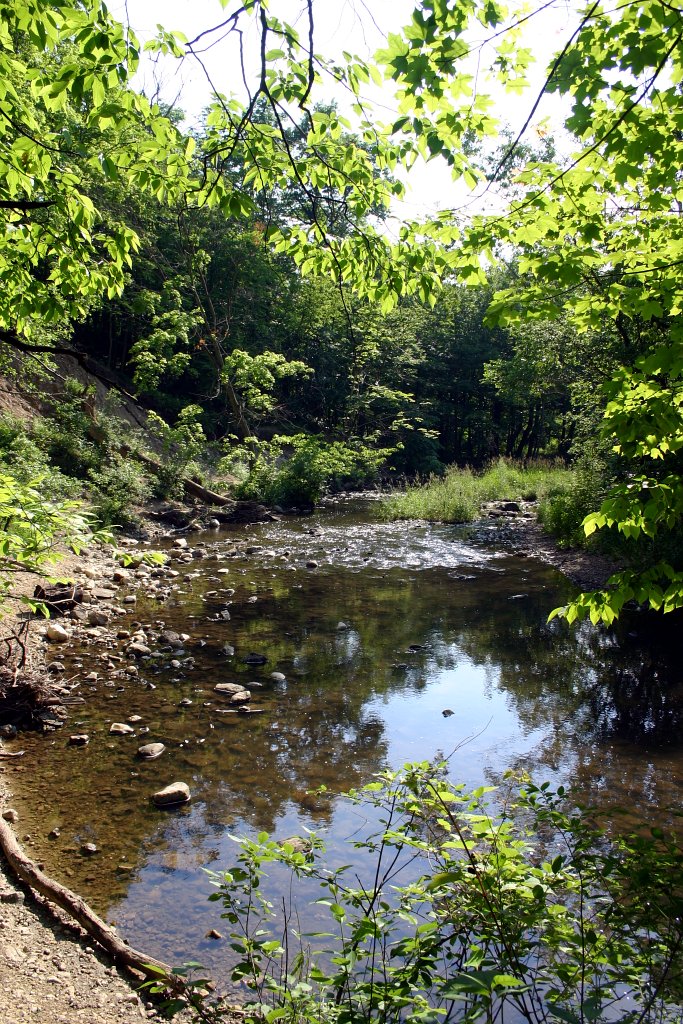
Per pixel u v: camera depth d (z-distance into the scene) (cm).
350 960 253
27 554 409
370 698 805
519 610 1202
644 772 624
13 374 1720
